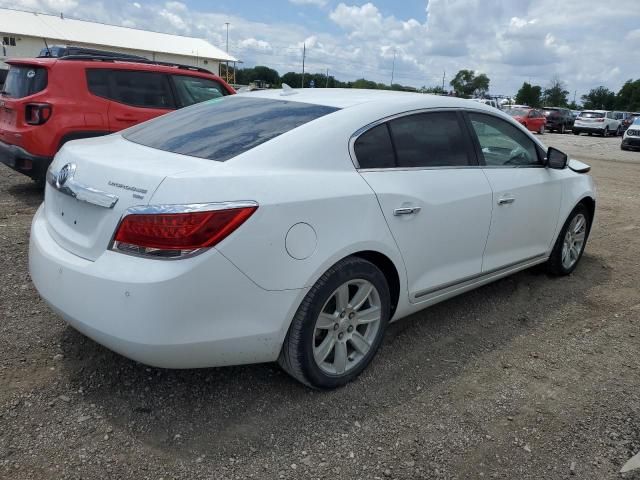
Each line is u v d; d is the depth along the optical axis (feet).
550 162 14.67
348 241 9.50
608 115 108.37
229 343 8.53
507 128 13.93
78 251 8.82
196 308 8.06
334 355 10.03
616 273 17.79
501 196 13.00
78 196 8.83
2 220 19.16
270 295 8.67
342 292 9.76
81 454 8.21
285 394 9.98
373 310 10.42
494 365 11.54
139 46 178.70
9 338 11.12
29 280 13.96
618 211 28.02
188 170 8.48
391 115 11.02
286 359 9.46
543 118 97.96
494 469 8.47
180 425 9.00
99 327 8.25
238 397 9.81
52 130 21.38
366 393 10.21
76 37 167.84
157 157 9.28
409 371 11.08
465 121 12.66
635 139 68.85
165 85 24.50
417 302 11.57
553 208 15.21
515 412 9.91
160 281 7.81
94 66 22.52
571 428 9.53
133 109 23.26
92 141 11.00
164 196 8.03
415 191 10.83
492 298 15.07
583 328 13.53
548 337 12.96
